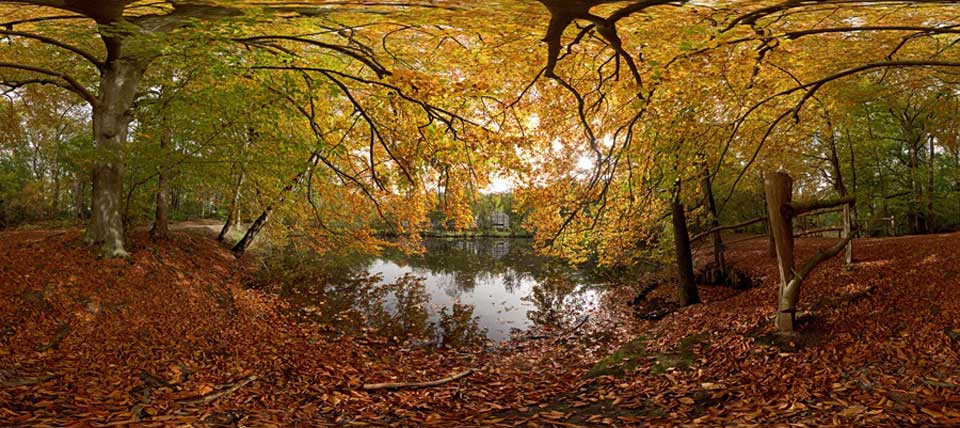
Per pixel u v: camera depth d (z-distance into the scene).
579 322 12.36
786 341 6.61
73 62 11.88
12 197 26.14
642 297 14.52
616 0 3.86
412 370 8.40
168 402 5.28
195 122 11.30
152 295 10.12
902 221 25.00
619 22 5.53
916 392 4.46
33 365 5.95
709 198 13.88
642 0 3.90
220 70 7.39
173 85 10.93
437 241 40.78
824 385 5.00
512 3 4.64
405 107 7.94
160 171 12.16
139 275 10.81
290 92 7.64
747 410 4.55
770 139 10.28
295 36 7.45
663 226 14.38
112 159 10.91
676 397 5.37
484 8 5.05
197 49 6.75
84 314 8.28
